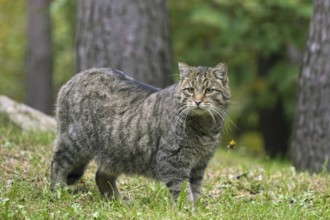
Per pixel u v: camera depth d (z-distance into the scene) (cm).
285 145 2281
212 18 1848
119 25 1490
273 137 2272
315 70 1389
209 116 923
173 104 916
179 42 2059
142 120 941
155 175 948
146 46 1499
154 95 955
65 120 1001
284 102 2102
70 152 998
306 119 1405
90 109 978
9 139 1284
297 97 1443
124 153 958
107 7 1488
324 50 1378
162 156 916
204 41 2089
